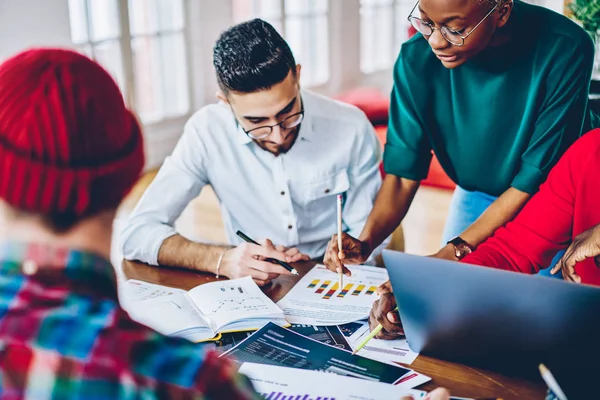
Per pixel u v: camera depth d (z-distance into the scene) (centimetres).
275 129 170
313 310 149
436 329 124
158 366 64
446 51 151
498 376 123
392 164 187
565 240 155
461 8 142
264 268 161
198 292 154
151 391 63
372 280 162
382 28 716
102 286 68
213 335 138
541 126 169
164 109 527
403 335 136
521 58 168
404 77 183
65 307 64
